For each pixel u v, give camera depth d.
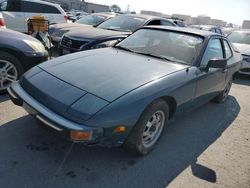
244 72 8.05
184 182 2.79
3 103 4.05
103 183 2.62
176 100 3.23
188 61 3.71
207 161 3.24
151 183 2.71
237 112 5.07
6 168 2.64
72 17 26.53
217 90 4.64
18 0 9.68
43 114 2.58
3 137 3.15
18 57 4.36
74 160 2.89
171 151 3.35
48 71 3.09
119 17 7.60
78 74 2.96
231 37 9.87
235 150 3.60
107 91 2.66
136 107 2.64
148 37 4.25
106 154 3.06
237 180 2.95
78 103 2.53
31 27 7.25
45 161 2.81
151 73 3.14
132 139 2.83
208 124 4.34
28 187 2.44
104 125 2.46
